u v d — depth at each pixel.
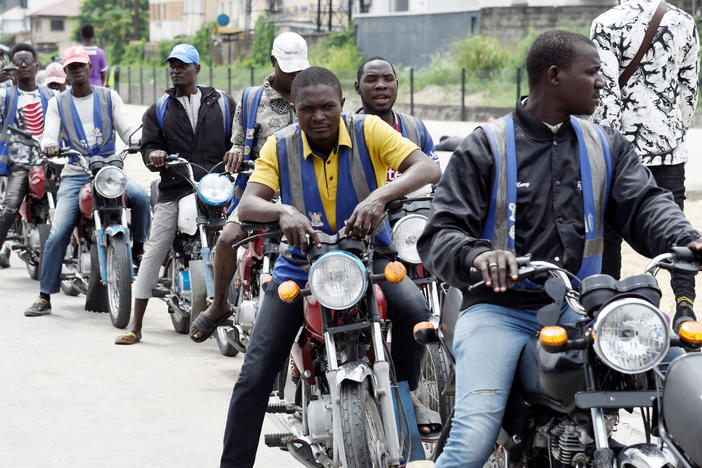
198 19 68.00
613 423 3.22
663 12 5.95
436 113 35.69
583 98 3.50
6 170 9.81
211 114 7.48
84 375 6.75
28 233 10.25
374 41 45.53
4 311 8.87
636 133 6.04
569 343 3.02
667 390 2.91
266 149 4.34
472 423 3.30
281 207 4.07
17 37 109.75
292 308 4.39
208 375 6.81
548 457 3.43
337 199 4.30
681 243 3.27
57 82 10.70
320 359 4.45
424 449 4.58
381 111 5.82
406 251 5.20
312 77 4.22
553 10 39.09
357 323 4.15
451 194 3.52
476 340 3.43
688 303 5.52
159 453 5.25
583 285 3.08
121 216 8.16
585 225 3.50
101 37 87.94
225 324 6.64
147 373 6.84
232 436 4.45
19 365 6.99
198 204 7.28
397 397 4.31
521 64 37.72
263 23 56.25
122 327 8.18
